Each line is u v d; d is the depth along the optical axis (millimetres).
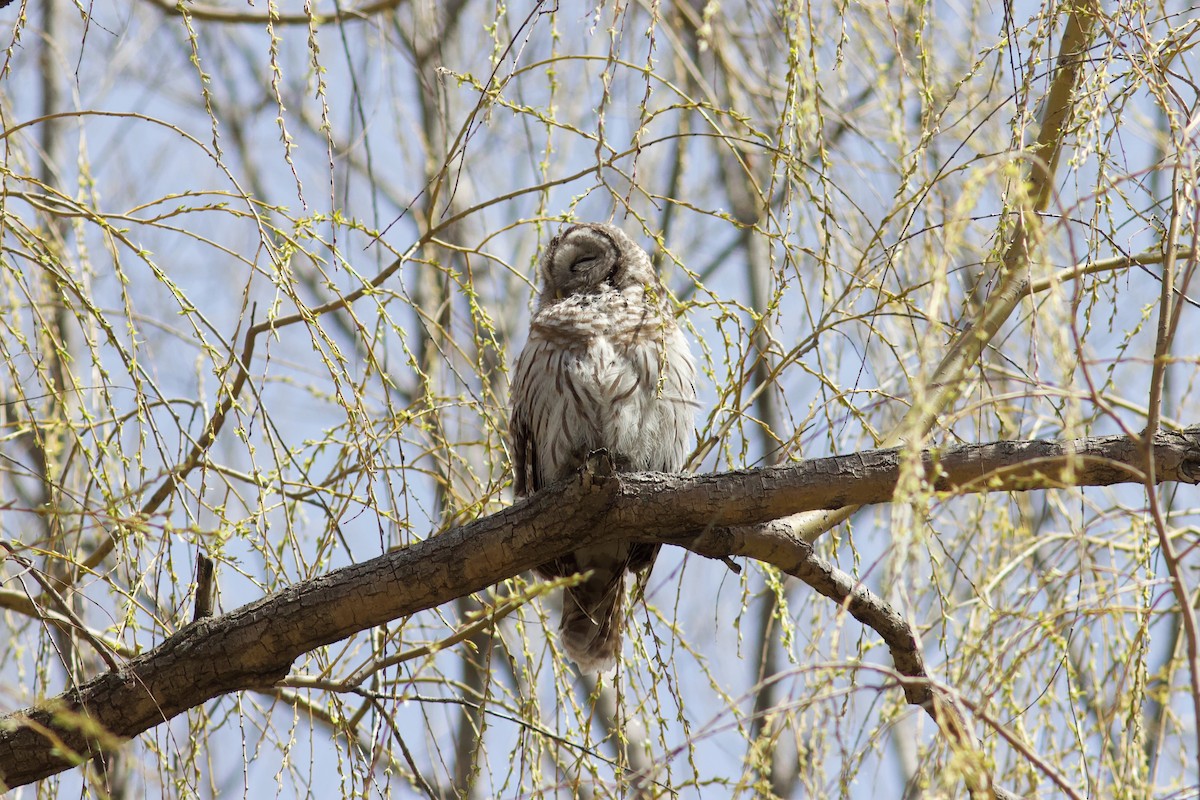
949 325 6855
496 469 8469
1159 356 5441
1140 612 5773
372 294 7137
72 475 8203
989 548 8008
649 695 7203
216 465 7656
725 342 7316
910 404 7023
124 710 6949
